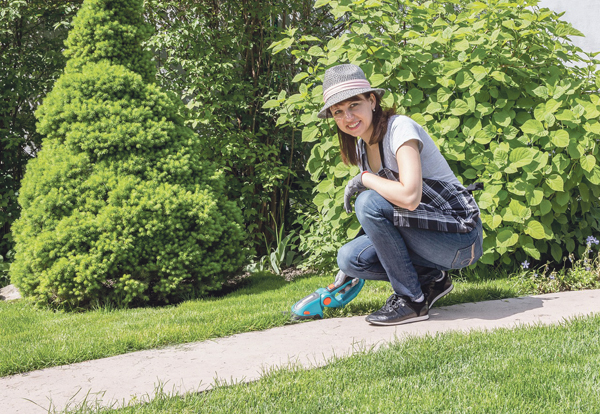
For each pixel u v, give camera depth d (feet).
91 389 7.25
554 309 10.43
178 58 18.93
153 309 13.26
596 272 13.62
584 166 13.17
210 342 9.30
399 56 13.58
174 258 13.87
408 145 8.87
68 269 13.06
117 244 13.23
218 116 19.54
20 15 19.53
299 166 21.27
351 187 9.70
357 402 6.24
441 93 13.94
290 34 14.88
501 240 13.14
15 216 19.71
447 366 7.22
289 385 6.79
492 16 14.26
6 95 19.63
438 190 9.46
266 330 9.94
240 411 6.15
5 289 17.53
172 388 7.08
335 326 9.91
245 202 19.42
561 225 14.65
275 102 15.14
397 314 9.75
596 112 13.17
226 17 19.44
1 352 9.00
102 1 14.73
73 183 13.80
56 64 20.30
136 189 13.79
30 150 21.08
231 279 16.55
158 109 14.64
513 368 6.97
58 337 10.12
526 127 13.47
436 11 15.35
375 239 9.52
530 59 14.60
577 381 6.49
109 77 14.19
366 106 9.16
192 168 14.85
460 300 11.62
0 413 6.53
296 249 19.70
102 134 13.91
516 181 13.32
